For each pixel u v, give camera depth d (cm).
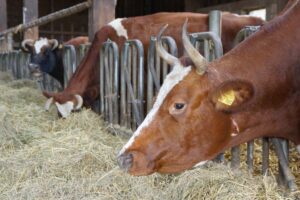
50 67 759
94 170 328
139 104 403
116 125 443
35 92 661
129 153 223
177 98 217
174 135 221
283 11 267
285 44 241
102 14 523
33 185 303
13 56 902
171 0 1689
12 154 369
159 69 372
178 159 225
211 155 229
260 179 273
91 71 496
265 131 244
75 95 475
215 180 267
